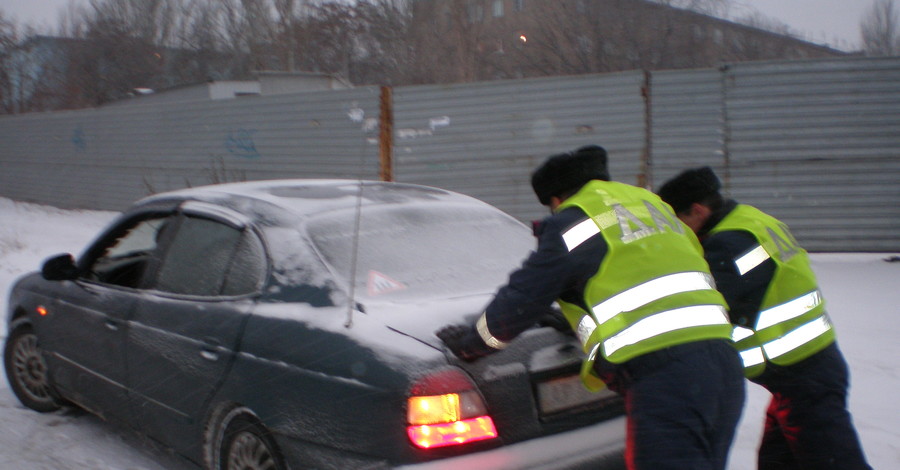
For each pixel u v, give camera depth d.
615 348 2.78
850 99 10.94
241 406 3.48
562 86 12.22
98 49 35.16
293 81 22.59
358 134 13.53
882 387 5.46
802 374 3.39
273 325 3.41
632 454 2.76
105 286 4.56
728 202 3.51
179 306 3.92
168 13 36.44
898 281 9.34
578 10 21.41
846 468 3.34
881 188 10.95
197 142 16.58
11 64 33.00
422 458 2.89
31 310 5.12
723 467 2.83
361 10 28.09
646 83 11.77
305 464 3.17
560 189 3.07
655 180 11.82
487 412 3.01
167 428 3.96
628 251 2.83
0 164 23.08
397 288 3.52
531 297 2.82
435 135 12.94
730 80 11.37
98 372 4.46
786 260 3.35
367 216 3.99
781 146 11.23
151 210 4.55
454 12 22.92
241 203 4.08
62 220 17.89
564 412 3.24
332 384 3.10
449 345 3.05
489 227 4.32
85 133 19.72
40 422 5.09
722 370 2.79
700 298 2.84
